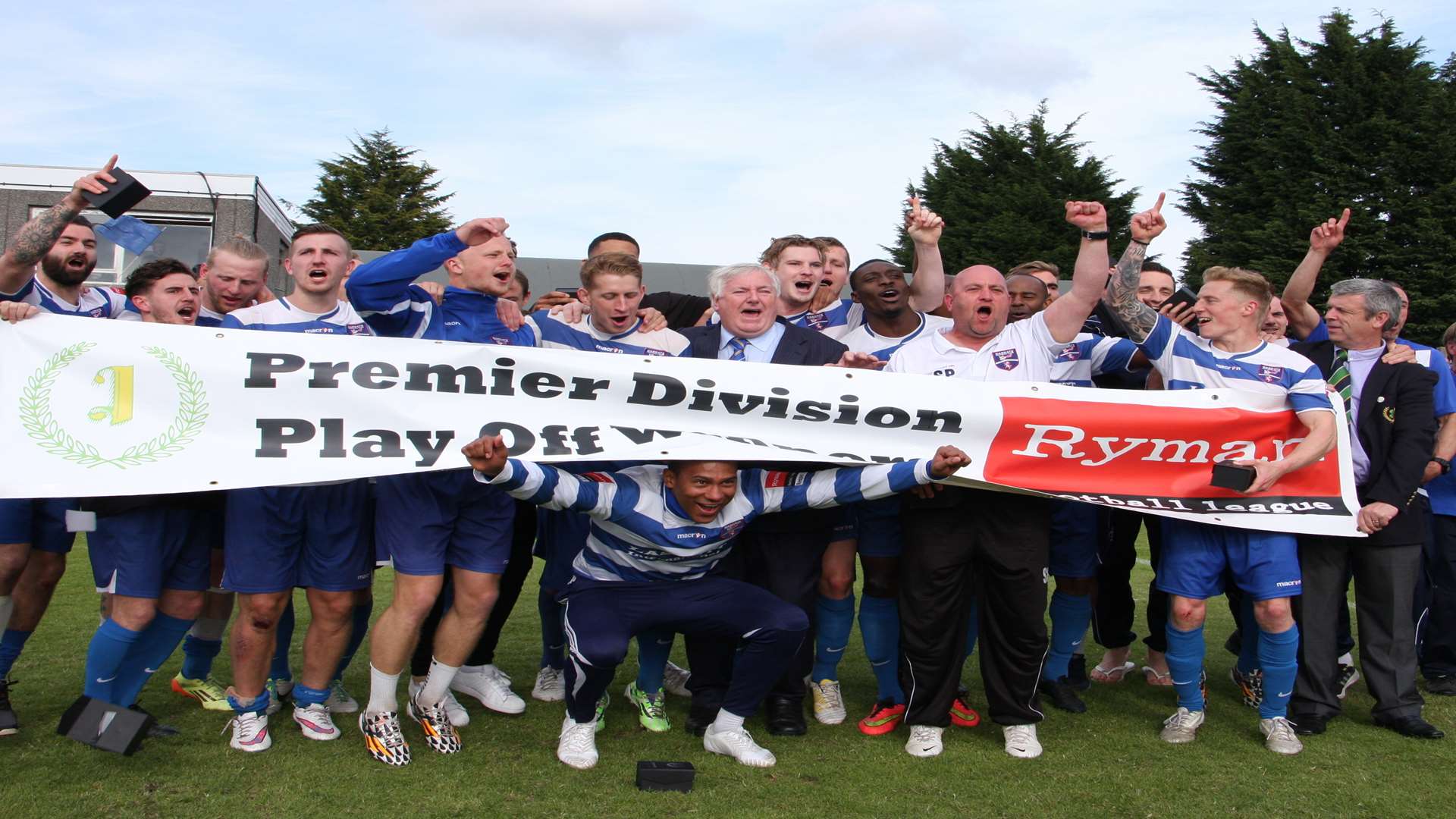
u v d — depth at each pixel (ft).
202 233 67.31
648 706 15.10
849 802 12.34
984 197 114.73
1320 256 17.11
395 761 13.09
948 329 16.75
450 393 13.50
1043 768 13.67
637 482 13.12
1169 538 14.98
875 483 13.07
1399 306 15.70
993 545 13.84
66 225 12.92
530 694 16.66
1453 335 20.45
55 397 12.62
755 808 12.06
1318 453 14.08
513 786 12.51
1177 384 15.20
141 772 12.55
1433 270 86.89
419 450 13.19
